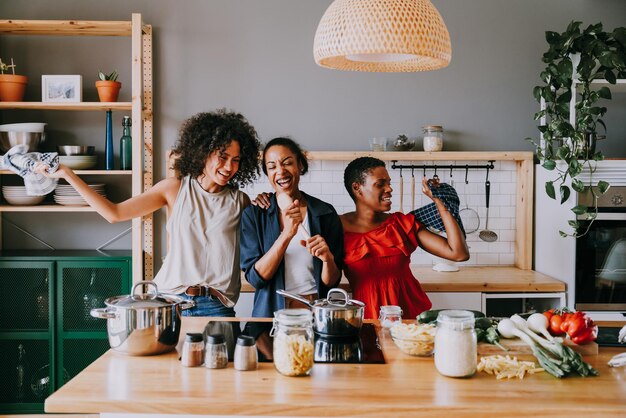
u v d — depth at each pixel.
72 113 4.46
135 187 4.06
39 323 4.07
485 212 4.49
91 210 4.07
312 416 1.74
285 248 2.81
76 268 4.05
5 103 4.05
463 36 4.50
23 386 4.07
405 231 3.31
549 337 2.11
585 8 4.49
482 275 4.13
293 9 4.46
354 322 2.35
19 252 4.31
